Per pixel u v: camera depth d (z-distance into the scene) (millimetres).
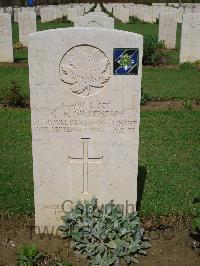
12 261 1792
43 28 10844
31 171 2574
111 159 1875
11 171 2566
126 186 1922
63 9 14008
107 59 1732
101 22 5586
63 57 1726
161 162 2730
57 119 1805
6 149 2908
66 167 1882
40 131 1820
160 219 2078
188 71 5629
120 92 1775
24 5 18062
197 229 1873
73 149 1854
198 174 2572
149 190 2357
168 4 18141
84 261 1797
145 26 11703
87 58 1730
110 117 1811
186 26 5965
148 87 4684
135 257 1816
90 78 1755
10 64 5996
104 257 1762
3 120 3504
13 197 2260
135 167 1886
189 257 1831
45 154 1856
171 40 7625
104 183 1916
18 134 3191
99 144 1852
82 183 1913
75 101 1785
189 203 2221
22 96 4043
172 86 4762
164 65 6090
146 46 6047
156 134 3219
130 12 14461
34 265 1754
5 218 2074
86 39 1704
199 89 4645
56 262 1767
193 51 6078
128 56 1727
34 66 1728
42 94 1768
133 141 1845
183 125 3430
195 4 17297
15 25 11688
